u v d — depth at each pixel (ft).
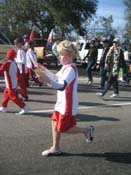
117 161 13.94
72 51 13.43
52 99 26.53
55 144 14.25
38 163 13.46
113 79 27.76
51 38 57.36
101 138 16.76
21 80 25.08
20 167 13.05
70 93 13.56
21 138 16.31
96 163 13.66
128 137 17.11
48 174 12.55
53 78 13.62
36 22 87.40
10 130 17.57
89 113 21.95
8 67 20.52
